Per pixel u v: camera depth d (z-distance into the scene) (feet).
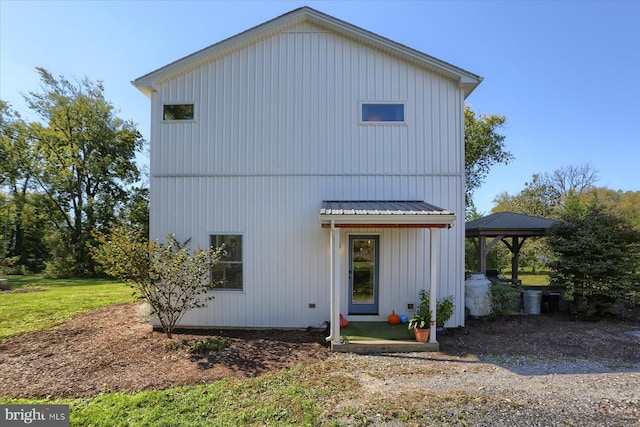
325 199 26.18
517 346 21.16
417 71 26.27
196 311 25.75
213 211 26.35
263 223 26.20
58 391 14.42
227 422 11.62
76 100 75.51
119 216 79.51
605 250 26.45
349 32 25.81
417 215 20.65
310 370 17.02
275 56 26.58
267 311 25.80
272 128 26.40
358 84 26.40
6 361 18.21
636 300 26.40
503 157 75.82
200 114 26.58
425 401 13.25
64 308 32.12
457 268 25.63
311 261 25.94
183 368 17.11
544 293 31.42
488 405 12.84
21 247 81.51
